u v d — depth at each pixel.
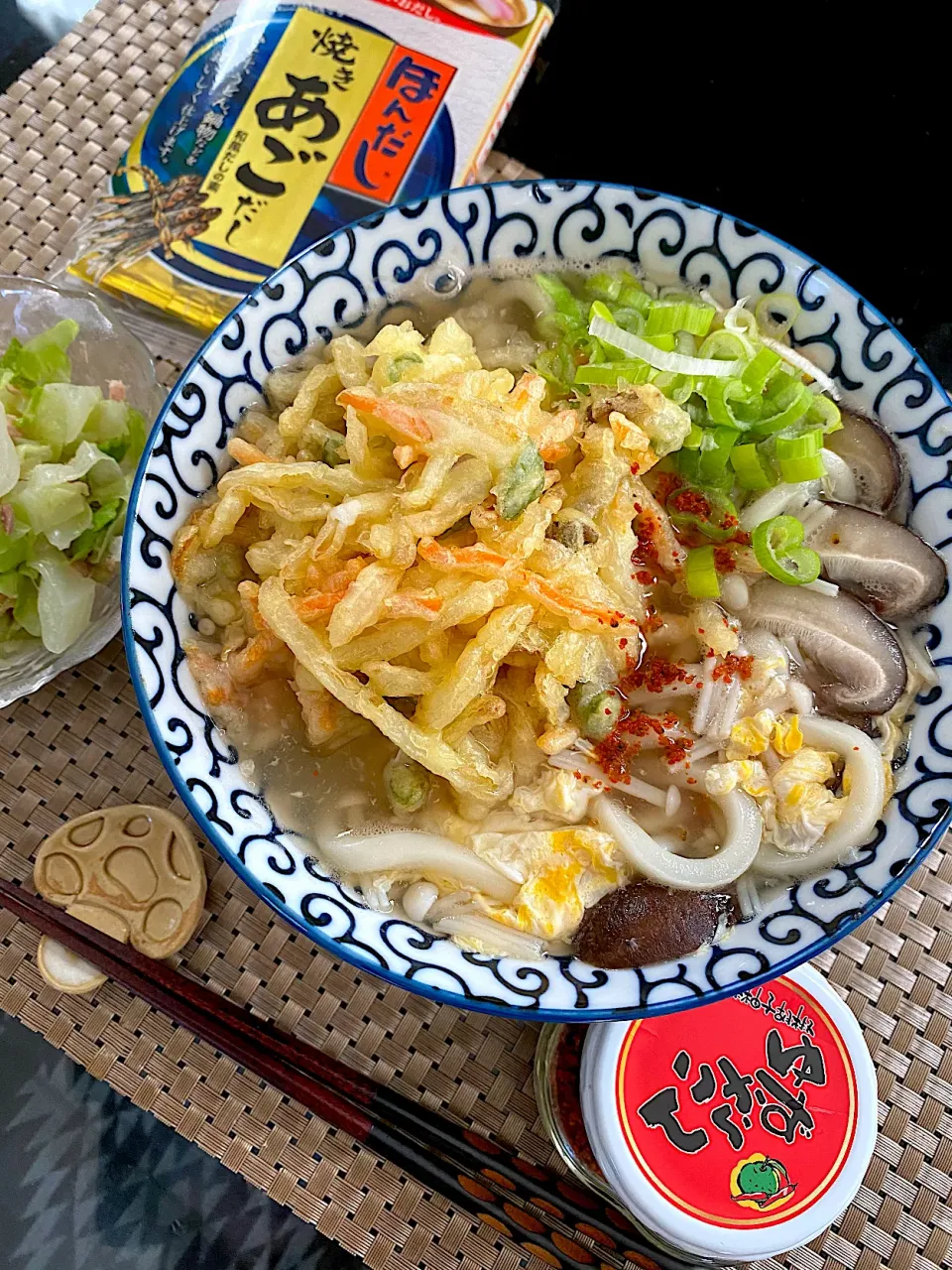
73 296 0.27
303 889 0.20
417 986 0.18
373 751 0.22
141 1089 0.23
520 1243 0.22
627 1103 0.22
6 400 0.26
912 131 0.32
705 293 0.23
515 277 0.24
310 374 0.22
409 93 0.29
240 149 0.28
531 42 0.29
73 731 0.25
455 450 0.20
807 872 0.20
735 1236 0.21
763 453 0.23
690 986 0.19
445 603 0.20
